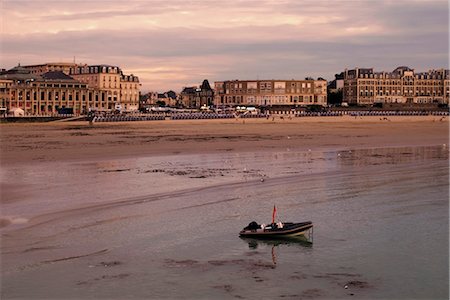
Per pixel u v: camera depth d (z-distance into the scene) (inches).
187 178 2308.1
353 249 1341.0
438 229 1519.4
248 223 1573.6
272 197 1935.3
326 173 2506.2
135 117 7593.5
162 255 1282.0
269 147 3750.0
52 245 1334.9
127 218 1596.9
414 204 1834.4
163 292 1069.1
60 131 5334.6
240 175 2410.2
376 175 2460.6
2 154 3095.5
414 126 6983.3
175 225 1536.7
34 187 2037.4
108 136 4655.5
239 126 6569.9
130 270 1179.9
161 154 3218.5
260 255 1293.1
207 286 1101.1
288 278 1148.5
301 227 1439.5
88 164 2723.9
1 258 1237.7
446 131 5885.8
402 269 1203.2
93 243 1357.0
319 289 1091.9
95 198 1856.5
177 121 7485.2
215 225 1547.7
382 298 1053.8
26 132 5137.8
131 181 2210.9
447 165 2837.1
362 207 1787.6
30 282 1106.1
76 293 1057.5
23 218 1572.3
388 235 1460.4
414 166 2790.4
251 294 1064.8
